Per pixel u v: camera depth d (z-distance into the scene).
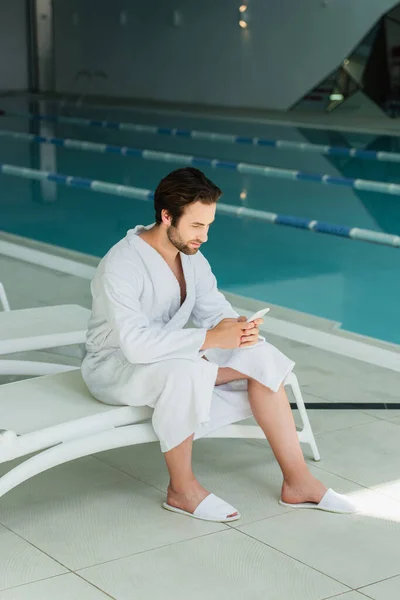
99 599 2.41
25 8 19.66
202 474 3.20
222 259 6.86
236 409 3.04
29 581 2.49
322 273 6.44
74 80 19.77
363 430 3.57
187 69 17.94
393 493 3.06
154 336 2.81
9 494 3.02
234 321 2.91
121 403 2.93
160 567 2.58
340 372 4.22
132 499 3.00
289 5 16.19
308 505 2.96
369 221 8.23
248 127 14.47
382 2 15.02
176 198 2.76
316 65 16.09
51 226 8.14
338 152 12.05
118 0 18.69
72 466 3.24
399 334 5.08
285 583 2.51
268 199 9.23
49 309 3.91
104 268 2.90
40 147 12.75
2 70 19.78
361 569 2.59
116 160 11.77
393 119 15.20
